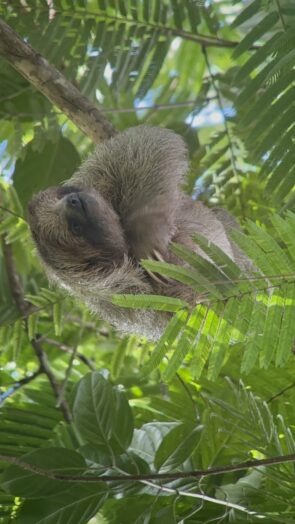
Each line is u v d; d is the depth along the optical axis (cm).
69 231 1067
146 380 1176
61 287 1128
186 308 760
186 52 1550
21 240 1188
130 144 1113
